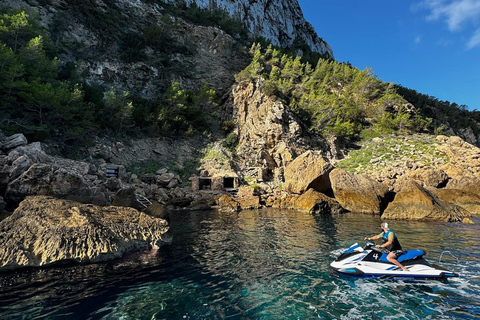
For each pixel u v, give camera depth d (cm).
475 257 841
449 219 1642
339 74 6231
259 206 2428
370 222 1581
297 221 1623
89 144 2944
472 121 7638
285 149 3681
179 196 2655
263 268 748
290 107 4409
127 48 4650
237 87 4744
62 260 750
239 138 4238
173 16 6269
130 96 3950
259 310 500
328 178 2439
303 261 812
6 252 712
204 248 974
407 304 525
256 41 7331
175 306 514
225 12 8319
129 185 2492
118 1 5469
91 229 838
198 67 5328
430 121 4972
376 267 687
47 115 2716
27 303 525
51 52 3350
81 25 4328
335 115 4666
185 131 4103
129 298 551
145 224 1005
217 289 601
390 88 5709
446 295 567
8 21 2930
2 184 1345
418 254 708
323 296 565
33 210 881
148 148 3522
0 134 1977
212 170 3378
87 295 565
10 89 2388
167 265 775
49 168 1377
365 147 4225
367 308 508
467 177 2442
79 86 3097
